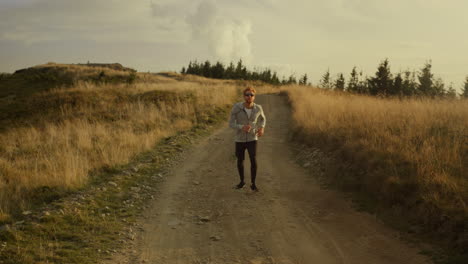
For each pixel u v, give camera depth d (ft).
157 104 53.67
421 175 16.57
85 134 34.73
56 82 124.36
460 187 15.07
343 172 21.70
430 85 155.33
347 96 57.93
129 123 42.06
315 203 18.51
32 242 13.65
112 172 24.63
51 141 33.71
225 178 23.58
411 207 15.44
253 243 14.21
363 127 26.91
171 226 16.10
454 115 27.53
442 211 13.85
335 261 12.61
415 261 12.17
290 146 32.91
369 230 14.90
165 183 22.70
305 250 13.52
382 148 21.57
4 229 14.71
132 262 12.67
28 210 17.61
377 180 18.22
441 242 12.89
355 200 18.22
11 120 55.26
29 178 22.21
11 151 31.65
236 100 68.33
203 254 13.33
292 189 20.99
